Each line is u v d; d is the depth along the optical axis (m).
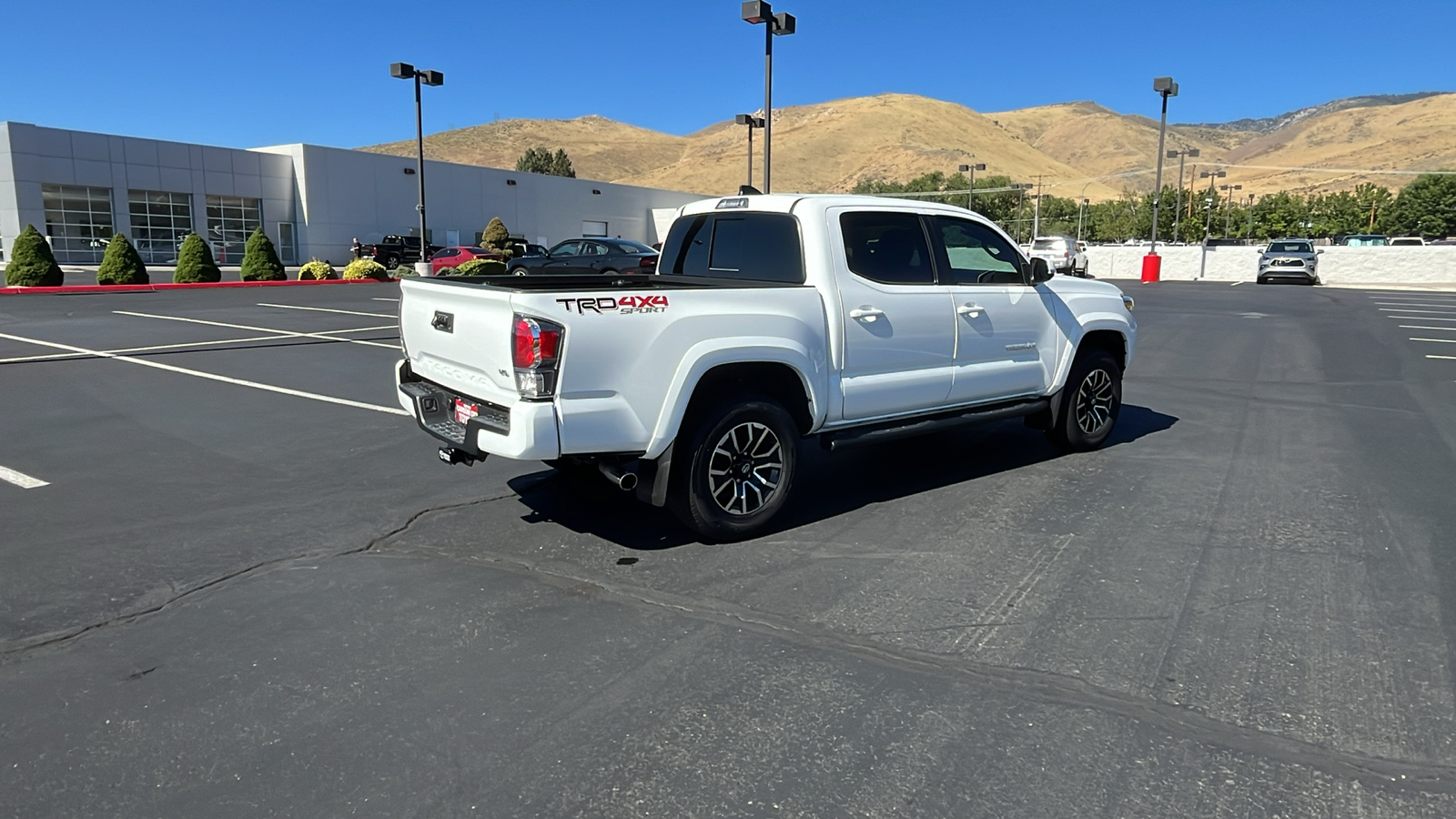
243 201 42.00
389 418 7.96
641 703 3.21
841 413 5.30
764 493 5.02
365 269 30.39
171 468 6.32
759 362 4.93
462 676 3.40
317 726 3.06
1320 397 9.52
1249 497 5.75
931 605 4.06
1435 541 4.91
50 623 3.85
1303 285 34.81
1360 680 3.37
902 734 3.01
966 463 6.64
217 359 11.41
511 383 4.32
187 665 3.48
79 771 2.81
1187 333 15.64
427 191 47.78
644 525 5.18
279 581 4.31
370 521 5.21
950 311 5.74
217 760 2.87
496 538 4.95
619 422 4.43
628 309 4.39
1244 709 3.17
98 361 11.09
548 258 23.56
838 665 3.49
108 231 37.72
